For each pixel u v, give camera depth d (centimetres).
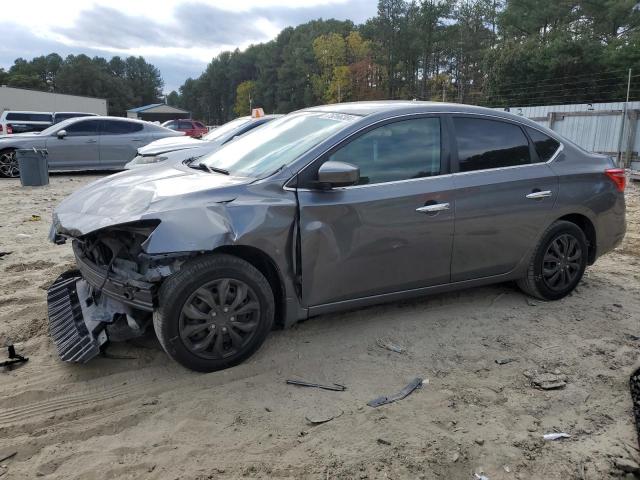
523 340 404
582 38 3869
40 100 4997
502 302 476
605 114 1659
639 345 399
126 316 357
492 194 423
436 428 296
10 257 600
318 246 362
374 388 336
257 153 409
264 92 11962
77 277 450
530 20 5009
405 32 7156
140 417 304
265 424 299
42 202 1006
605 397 331
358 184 379
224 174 394
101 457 271
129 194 362
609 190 488
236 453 275
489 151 434
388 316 442
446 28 7025
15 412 308
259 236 341
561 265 473
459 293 495
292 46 10944
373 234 379
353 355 377
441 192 402
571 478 263
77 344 347
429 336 407
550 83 3844
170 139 1085
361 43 8850
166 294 326
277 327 394
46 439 284
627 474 268
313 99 9275
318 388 336
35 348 380
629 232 782
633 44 3700
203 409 312
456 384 342
